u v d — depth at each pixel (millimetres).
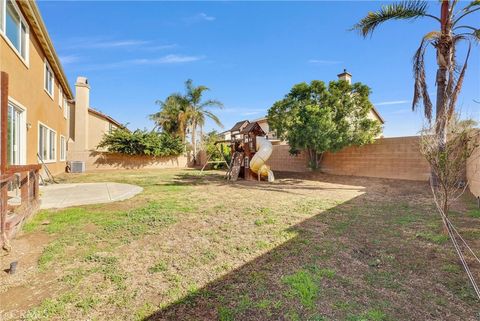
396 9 8641
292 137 12883
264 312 2428
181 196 8312
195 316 2387
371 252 3818
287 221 5422
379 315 2367
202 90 25203
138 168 22859
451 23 7992
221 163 21672
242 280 3021
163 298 2674
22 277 3051
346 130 12344
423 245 4074
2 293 2730
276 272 3211
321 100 12766
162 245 4070
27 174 5012
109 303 2576
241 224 5195
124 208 6406
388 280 3018
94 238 4301
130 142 21906
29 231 4566
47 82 12211
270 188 10453
